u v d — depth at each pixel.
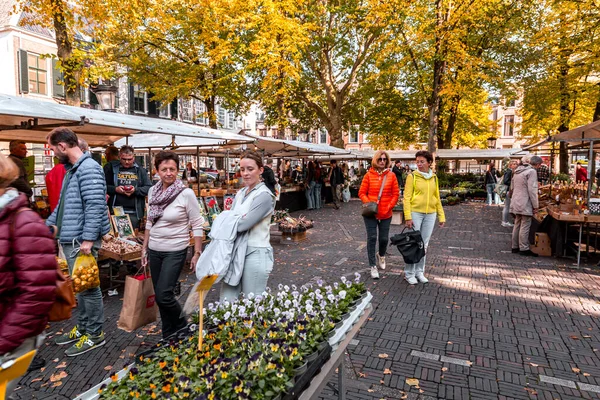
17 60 20.25
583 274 6.08
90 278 3.39
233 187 12.95
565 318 4.32
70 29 8.80
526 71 17.36
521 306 4.70
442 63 16.06
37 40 21.09
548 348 3.61
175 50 17.56
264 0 12.91
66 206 3.44
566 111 18.98
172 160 3.31
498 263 6.82
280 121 16.03
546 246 7.30
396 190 5.93
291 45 13.70
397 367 3.28
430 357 3.45
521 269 6.40
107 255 5.20
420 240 5.38
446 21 14.27
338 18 19.59
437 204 5.59
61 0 8.12
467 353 3.53
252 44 13.43
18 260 1.48
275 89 15.48
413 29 15.73
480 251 7.79
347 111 23.31
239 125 45.56
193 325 2.27
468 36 16.91
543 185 11.55
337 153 18.48
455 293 5.20
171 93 15.88
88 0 8.66
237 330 2.14
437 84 16.38
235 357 1.87
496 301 4.88
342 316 2.51
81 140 4.12
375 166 5.89
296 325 2.12
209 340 2.05
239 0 13.16
